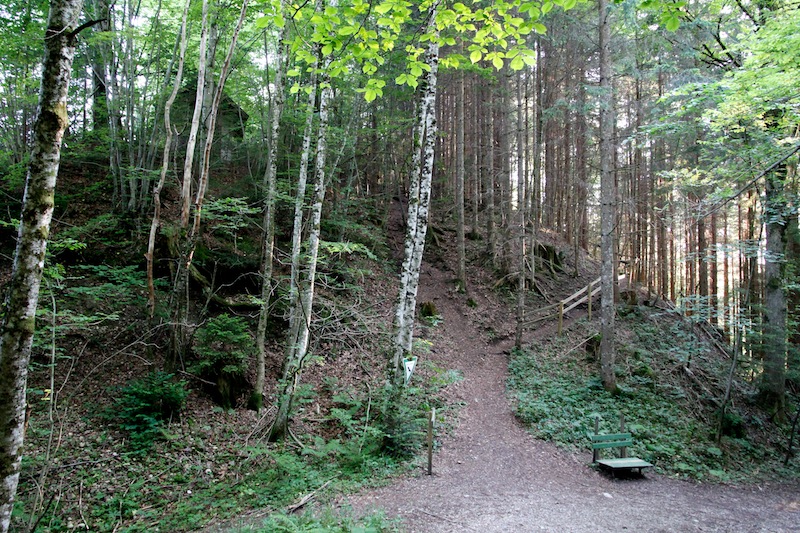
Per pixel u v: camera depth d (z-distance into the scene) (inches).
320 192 382.6
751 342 545.6
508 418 443.2
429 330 617.6
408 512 245.8
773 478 398.6
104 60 504.7
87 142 585.9
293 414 411.5
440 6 180.4
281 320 527.5
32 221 146.1
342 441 386.0
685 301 522.9
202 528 253.9
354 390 458.6
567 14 571.8
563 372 539.2
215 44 548.4
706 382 552.4
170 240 501.7
